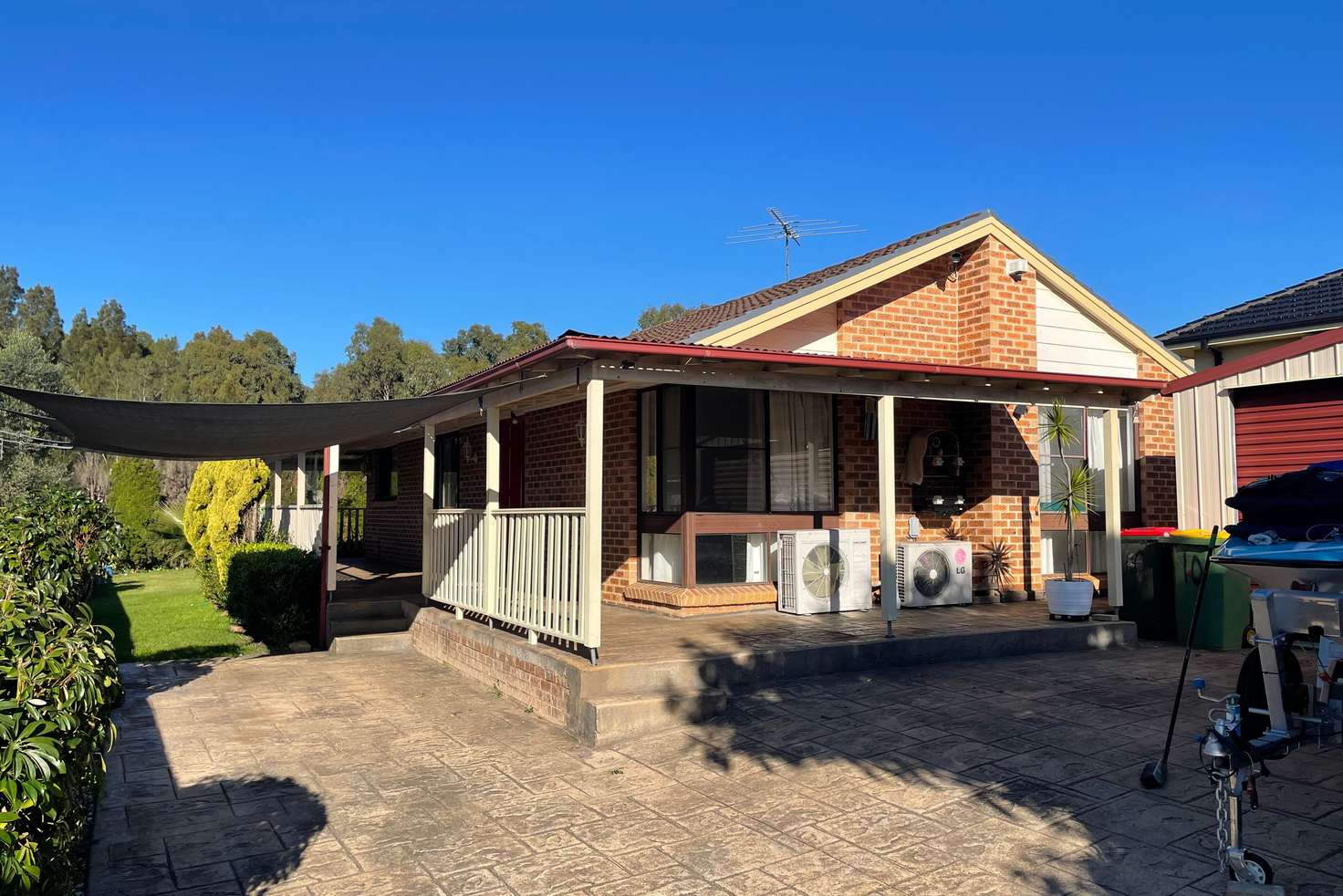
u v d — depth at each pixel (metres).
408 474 18.50
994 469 11.87
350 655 11.14
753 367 8.25
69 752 3.17
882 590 8.87
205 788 5.90
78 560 8.95
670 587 10.66
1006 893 4.16
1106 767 5.68
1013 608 11.09
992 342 12.11
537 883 4.42
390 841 4.98
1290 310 14.34
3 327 73.75
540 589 8.11
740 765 6.09
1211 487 10.82
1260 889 3.90
